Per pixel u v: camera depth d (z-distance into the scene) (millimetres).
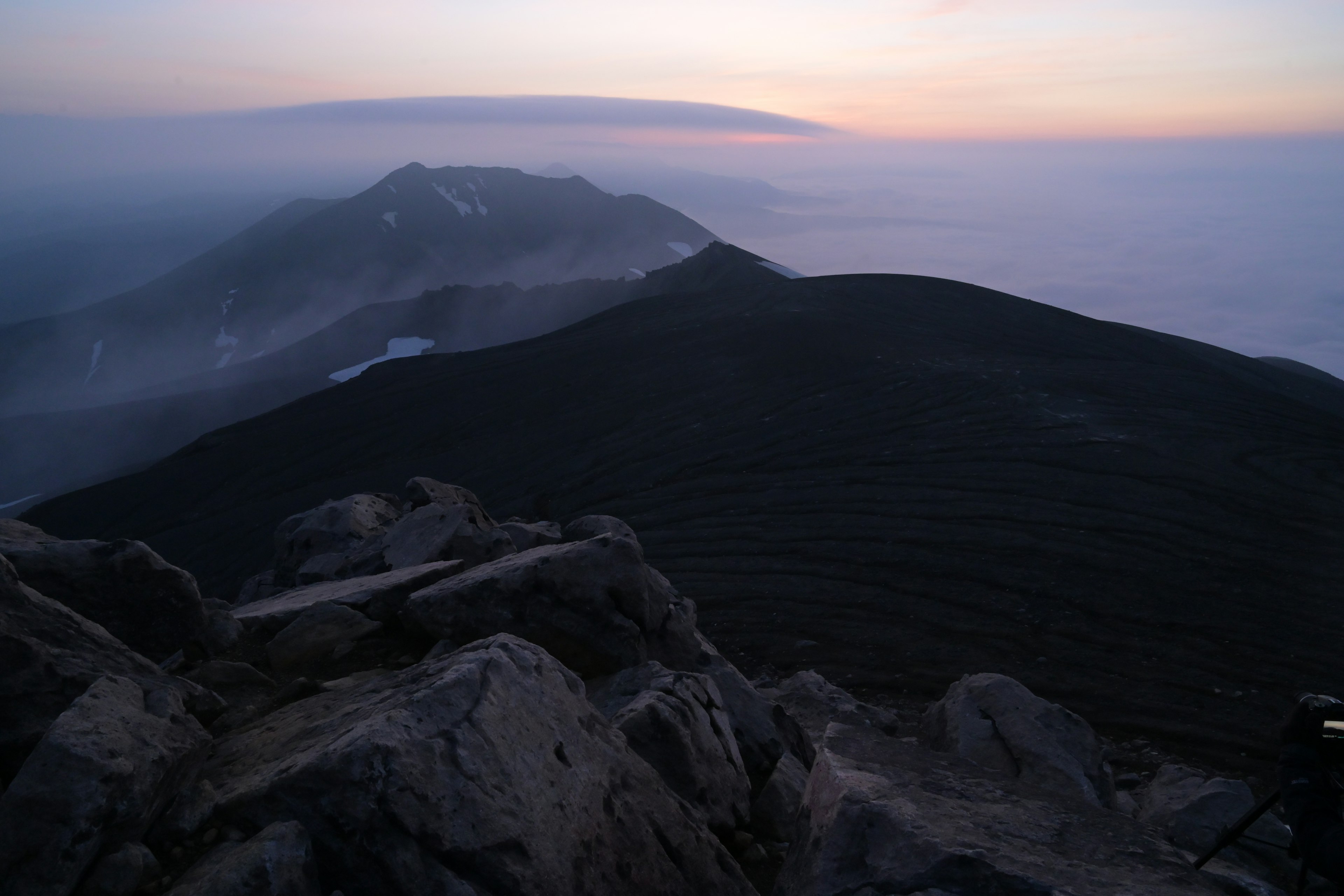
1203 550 30906
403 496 58281
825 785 4750
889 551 33781
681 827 4898
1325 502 35844
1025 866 3742
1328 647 22562
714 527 40188
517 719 4430
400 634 7957
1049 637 24469
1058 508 36688
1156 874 3857
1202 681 20641
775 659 23797
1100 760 8656
